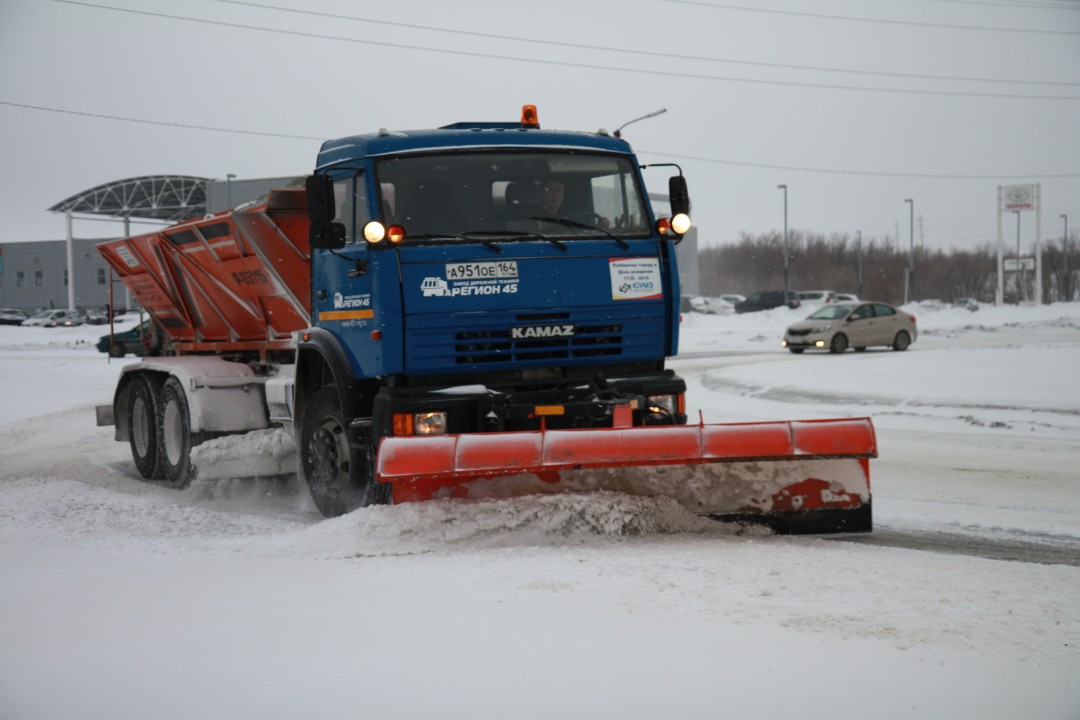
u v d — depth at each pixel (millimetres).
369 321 7973
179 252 11383
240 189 45781
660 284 8469
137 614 5293
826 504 7355
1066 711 3840
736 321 56844
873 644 4684
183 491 10688
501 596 5598
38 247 94938
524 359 8047
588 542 7035
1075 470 11031
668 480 7352
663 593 5625
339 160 8414
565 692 4039
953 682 4160
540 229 8227
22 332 60438
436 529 7008
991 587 5816
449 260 7891
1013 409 15562
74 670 4410
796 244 98125
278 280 9977
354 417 8211
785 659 4453
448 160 8164
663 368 8570
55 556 7090
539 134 8469
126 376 12344
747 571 6145
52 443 15484
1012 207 72438
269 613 5270
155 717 3857
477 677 4227
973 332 46250
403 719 3783
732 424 7062
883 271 92875
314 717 3818
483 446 6918
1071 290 91812
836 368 23375
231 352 11820
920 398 17172
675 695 4004
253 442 10055
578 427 7910
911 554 6863
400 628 4969
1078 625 5012
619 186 8555
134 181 53344
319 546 6988
